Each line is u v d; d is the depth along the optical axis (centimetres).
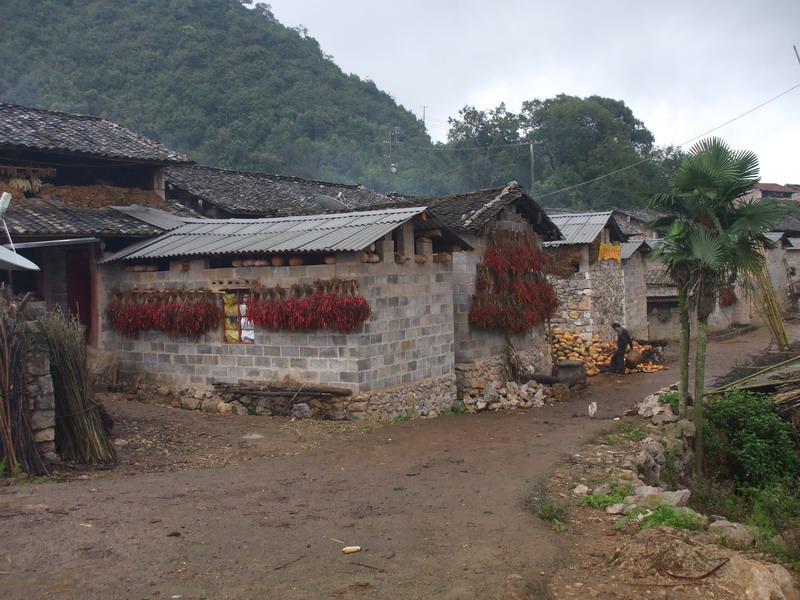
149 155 1697
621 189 4903
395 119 6425
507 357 1688
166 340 1356
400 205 1739
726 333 2922
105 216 1519
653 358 2250
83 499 704
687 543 591
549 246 2300
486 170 5116
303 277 1195
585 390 1772
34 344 846
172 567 530
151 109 4831
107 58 5359
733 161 1138
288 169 4622
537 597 506
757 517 957
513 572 539
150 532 607
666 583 535
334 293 1154
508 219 1745
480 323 1559
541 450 1012
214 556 555
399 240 1280
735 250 1139
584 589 525
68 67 5094
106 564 532
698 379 1188
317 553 571
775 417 1282
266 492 762
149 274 1391
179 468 876
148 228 1502
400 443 1043
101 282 1420
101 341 1418
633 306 2684
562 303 2311
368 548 586
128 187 1775
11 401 806
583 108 5212
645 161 4659
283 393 1198
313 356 1196
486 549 590
